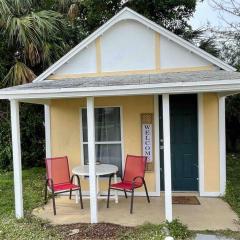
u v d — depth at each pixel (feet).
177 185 26.05
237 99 42.68
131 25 25.90
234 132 45.68
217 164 24.68
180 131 25.90
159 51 25.64
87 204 23.29
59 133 26.55
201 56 25.20
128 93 17.69
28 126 37.47
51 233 17.47
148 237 16.39
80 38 42.75
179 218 19.52
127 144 25.61
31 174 33.73
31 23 33.42
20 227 18.39
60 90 18.13
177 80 17.99
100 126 26.07
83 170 23.04
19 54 36.29
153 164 25.18
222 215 20.03
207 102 24.71
